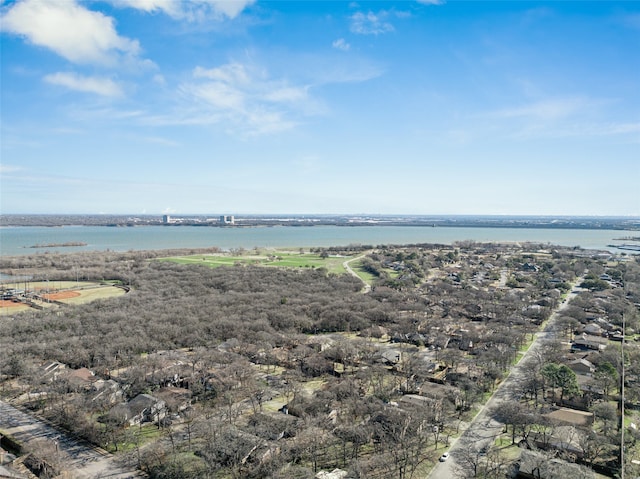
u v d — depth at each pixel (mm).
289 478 78438
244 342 161000
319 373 136375
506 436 100188
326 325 193500
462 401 115625
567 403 116375
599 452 91812
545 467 81438
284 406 110688
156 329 171125
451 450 93688
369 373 130375
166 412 108375
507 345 159625
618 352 149500
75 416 103750
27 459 89000
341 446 93812
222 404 111875
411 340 175000
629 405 115188
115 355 146625
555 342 161625
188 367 133375
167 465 85438
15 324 177625
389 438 92188
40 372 130125
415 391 121125
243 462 86000
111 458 90812
